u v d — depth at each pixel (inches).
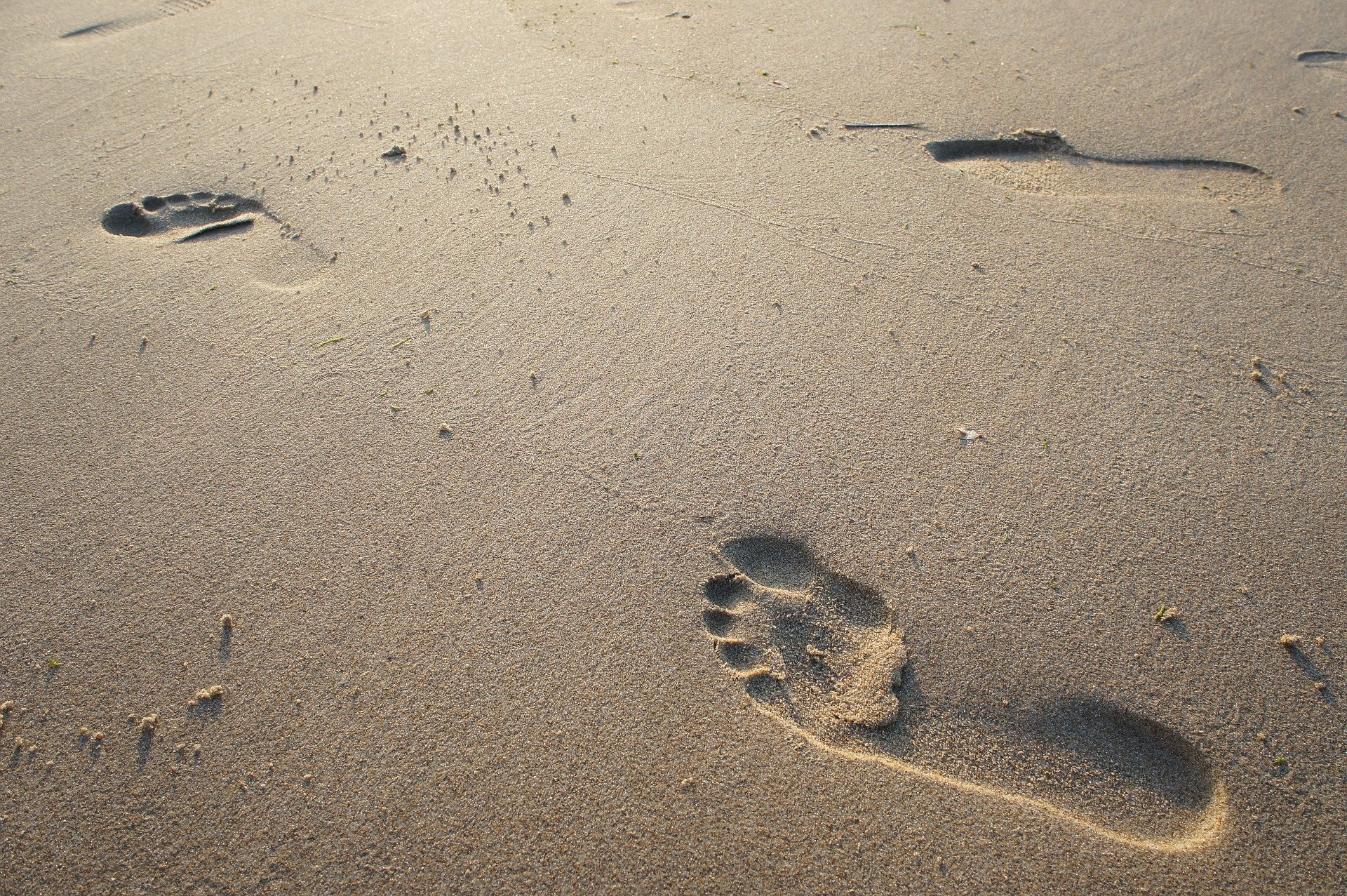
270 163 153.3
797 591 88.3
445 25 202.2
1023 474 98.0
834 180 146.6
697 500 95.9
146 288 128.0
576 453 101.4
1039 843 70.9
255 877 69.5
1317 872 68.8
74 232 139.4
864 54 185.2
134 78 183.2
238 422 106.7
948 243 132.9
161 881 69.5
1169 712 78.2
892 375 110.4
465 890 68.3
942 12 203.2
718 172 148.5
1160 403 106.6
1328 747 75.7
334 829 71.9
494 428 104.7
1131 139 157.3
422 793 73.8
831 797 73.3
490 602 87.0
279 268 130.7
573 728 77.5
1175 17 198.1
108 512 96.8
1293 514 93.9
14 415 108.3
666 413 105.8
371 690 80.5
